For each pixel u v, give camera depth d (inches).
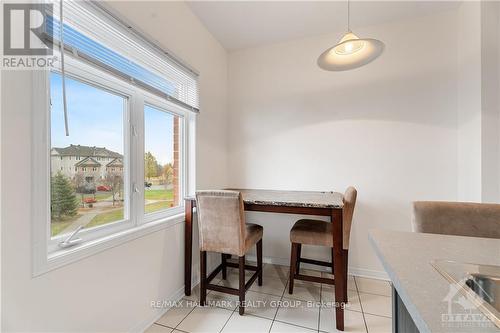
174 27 73.5
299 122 100.6
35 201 37.5
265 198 76.0
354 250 92.5
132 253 57.7
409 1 77.4
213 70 98.5
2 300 33.7
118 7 53.6
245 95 108.7
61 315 41.4
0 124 33.6
